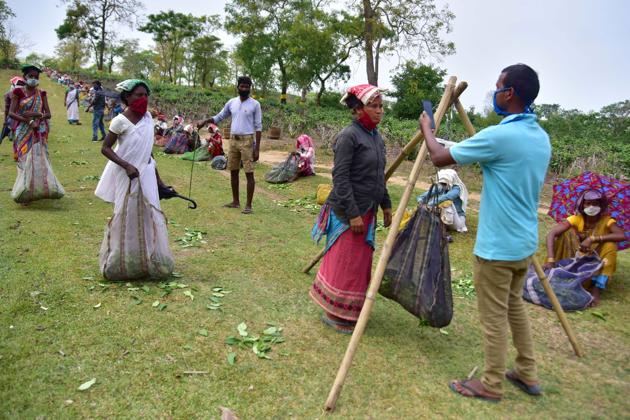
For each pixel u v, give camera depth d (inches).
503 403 125.4
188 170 455.8
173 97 1256.8
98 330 145.2
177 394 118.6
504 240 117.4
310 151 451.2
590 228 213.2
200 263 212.4
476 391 126.6
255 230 271.3
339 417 115.2
